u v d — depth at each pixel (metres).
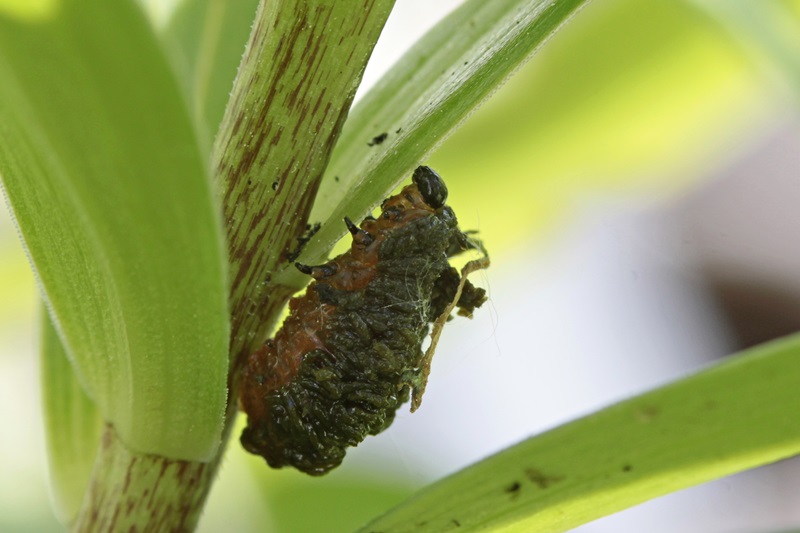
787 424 0.05
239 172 0.05
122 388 0.05
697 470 0.05
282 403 0.06
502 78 0.05
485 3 0.06
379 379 0.06
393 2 0.05
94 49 0.05
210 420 0.05
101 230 0.05
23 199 0.05
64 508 0.06
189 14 0.06
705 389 0.05
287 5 0.05
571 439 0.05
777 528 0.06
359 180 0.05
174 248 0.05
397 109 0.06
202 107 0.06
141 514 0.06
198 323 0.05
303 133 0.05
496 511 0.05
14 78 0.05
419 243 0.06
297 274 0.05
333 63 0.05
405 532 0.05
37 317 0.06
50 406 0.06
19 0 0.05
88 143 0.05
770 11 0.06
